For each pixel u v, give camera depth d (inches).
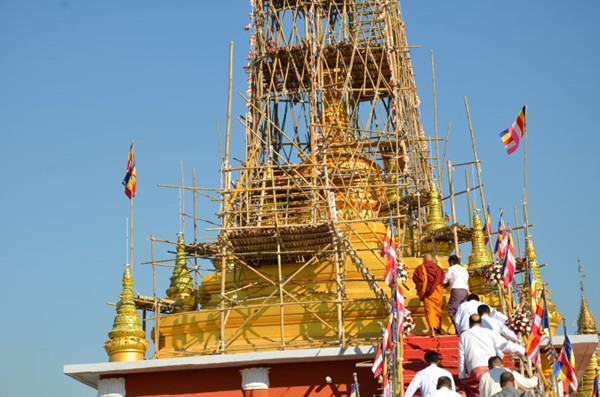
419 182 1723.7
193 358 1296.8
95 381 1400.1
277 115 1844.2
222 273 1381.6
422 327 1354.6
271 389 1300.4
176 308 1520.7
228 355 1286.9
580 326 1920.5
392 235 1110.4
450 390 853.8
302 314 1390.3
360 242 1521.9
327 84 1785.2
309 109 1734.7
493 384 863.7
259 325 1402.6
